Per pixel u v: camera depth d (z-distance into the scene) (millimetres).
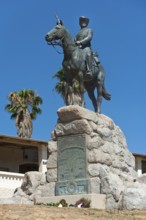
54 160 20609
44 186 20625
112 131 21297
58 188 19953
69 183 19703
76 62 20109
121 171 20938
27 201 20734
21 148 42094
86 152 19688
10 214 13445
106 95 21922
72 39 20344
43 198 19734
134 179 21031
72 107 20078
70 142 20172
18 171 42312
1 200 20891
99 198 18734
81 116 19969
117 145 21375
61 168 20172
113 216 14359
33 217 13148
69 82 20844
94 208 17391
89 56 20500
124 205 18250
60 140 20484
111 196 18750
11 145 39719
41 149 37594
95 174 19344
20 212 13867
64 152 20234
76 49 20297
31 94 49531
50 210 14719
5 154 41938
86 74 20453
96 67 21266
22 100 48844
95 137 19953
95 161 19562
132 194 18281
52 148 20766
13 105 48938
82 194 19031
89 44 21094
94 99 21766
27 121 48250
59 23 20328
